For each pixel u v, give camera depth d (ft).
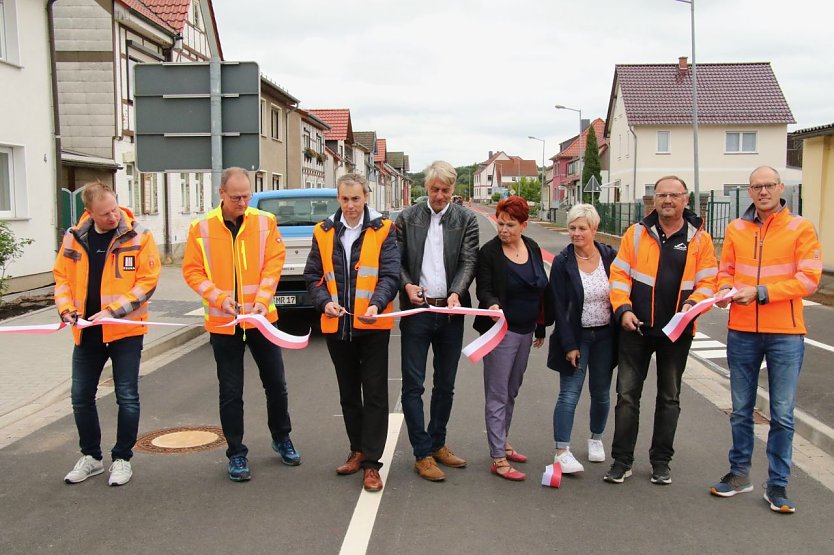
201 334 39.14
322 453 19.61
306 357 32.96
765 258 16.26
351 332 17.12
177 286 56.49
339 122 195.00
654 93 149.59
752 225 16.62
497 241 17.81
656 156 146.92
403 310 17.78
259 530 14.74
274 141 115.65
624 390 17.54
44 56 53.78
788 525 15.16
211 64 39.81
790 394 16.06
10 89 50.14
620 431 17.53
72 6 67.46
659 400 17.57
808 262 15.84
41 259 53.52
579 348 17.94
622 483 17.53
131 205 73.15
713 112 145.89
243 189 17.04
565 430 18.01
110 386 27.14
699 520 15.38
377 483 16.83
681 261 17.08
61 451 19.72
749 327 16.34
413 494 16.70
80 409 17.37
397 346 35.35
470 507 15.97
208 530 14.75
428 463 17.70
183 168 40.42
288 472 18.12
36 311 41.98
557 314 17.84
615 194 169.58
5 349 31.81
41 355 30.66
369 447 17.04
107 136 68.28
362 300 17.06
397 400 25.36
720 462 19.12
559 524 15.11
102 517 15.38
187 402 24.99
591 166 189.47
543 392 26.48
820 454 20.08
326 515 15.49
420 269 17.56
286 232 39.29
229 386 17.40
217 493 16.72
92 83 67.92
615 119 166.81
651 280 17.16
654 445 17.66
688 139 145.89
